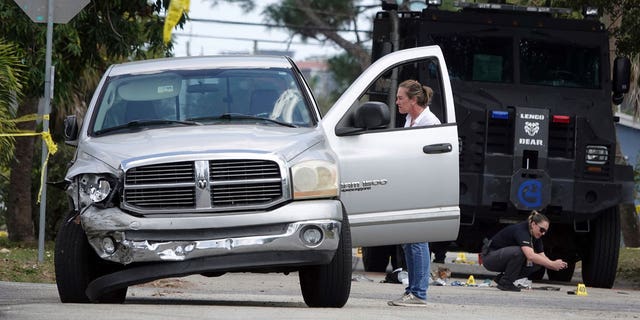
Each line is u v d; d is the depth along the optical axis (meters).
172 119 24.36
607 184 38.91
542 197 38.25
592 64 40.53
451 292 33.12
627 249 57.81
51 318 19.72
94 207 22.23
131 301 25.41
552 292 35.81
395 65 25.98
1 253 37.72
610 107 39.94
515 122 38.59
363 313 22.05
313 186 22.30
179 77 25.23
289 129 23.86
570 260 42.66
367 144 24.94
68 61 48.34
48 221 61.97
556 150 39.03
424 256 25.30
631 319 24.89
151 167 22.05
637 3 44.56
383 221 24.89
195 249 21.83
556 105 39.28
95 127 24.38
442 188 25.17
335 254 22.72
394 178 24.94
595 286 40.47
